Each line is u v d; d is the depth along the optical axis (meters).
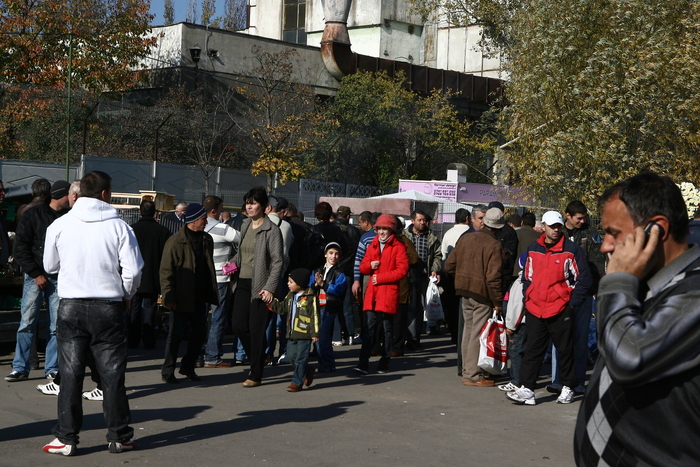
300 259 9.96
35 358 8.74
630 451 1.96
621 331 1.90
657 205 2.00
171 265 8.03
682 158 20.25
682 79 19.66
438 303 12.89
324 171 30.64
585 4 20.25
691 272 1.95
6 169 20.59
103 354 5.40
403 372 9.48
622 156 19.89
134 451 5.50
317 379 8.87
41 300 8.03
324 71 35.81
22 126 28.25
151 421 6.46
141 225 10.48
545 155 20.05
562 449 5.95
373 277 9.22
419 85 37.44
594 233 10.23
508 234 10.15
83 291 5.29
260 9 47.75
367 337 9.23
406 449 5.78
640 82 19.83
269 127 28.11
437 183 23.03
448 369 9.80
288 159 28.19
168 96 30.88
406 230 12.70
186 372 8.41
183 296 8.06
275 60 32.31
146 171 23.81
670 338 1.83
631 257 2.00
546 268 7.64
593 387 2.10
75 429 5.36
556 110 20.88
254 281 8.11
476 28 43.81
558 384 8.24
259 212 8.24
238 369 9.38
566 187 20.31
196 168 25.47
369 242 9.64
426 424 6.65
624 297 1.95
